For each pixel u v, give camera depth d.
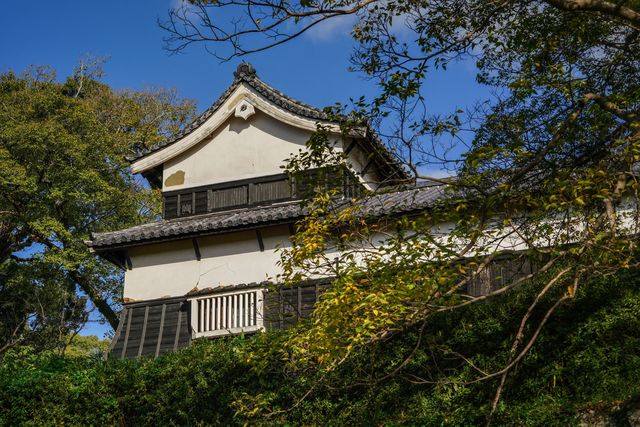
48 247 25.11
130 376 13.59
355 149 18.34
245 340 13.51
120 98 32.56
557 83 10.14
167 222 18.98
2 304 25.36
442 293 8.90
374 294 8.55
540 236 9.62
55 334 25.34
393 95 9.59
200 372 13.05
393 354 11.77
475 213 9.43
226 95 19.30
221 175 19.20
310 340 9.12
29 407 13.72
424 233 9.21
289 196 18.47
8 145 24.39
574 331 10.84
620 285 11.00
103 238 17.73
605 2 9.53
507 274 14.05
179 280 17.55
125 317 17.52
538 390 10.73
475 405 10.94
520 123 10.38
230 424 12.42
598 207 9.61
